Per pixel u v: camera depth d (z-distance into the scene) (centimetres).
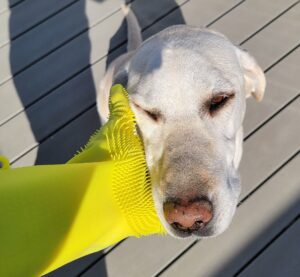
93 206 27
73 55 63
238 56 43
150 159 39
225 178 37
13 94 61
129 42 60
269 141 54
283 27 61
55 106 60
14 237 23
